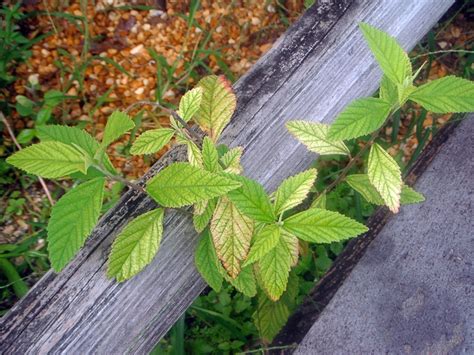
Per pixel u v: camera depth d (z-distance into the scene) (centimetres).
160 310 41
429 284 51
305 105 45
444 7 54
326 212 39
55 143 34
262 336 59
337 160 82
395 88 41
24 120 87
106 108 89
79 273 39
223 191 35
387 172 41
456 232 53
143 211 41
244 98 44
